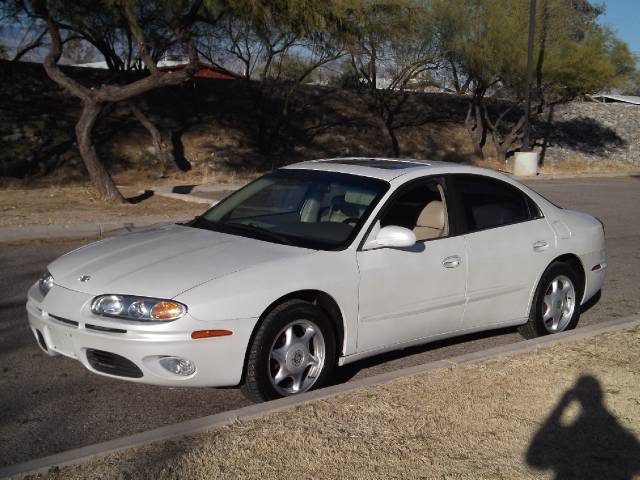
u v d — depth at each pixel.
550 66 28.67
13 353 6.12
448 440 4.25
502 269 6.18
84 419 4.84
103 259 5.18
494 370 5.36
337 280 5.11
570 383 5.17
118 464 3.75
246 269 4.85
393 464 3.94
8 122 21.42
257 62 28.02
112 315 4.60
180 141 23.97
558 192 22.98
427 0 26.33
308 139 27.22
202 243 5.36
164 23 19.41
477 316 6.09
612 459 4.11
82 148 15.34
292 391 4.97
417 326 5.67
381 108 28.30
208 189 18.98
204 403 5.15
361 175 5.96
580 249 6.90
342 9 16.48
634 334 6.35
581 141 36.53
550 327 6.76
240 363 4.68
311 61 26.16
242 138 25.33
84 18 15.84
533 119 36.78
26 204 14.84
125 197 16.53
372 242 5.41
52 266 5.35
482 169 6.48
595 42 29.22
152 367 4.54
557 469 3.98
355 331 5.28
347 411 4.54
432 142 30.94
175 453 3.89
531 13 26.33
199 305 4.55
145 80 14.98
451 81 32.66
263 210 6.03
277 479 3.71
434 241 5.77
